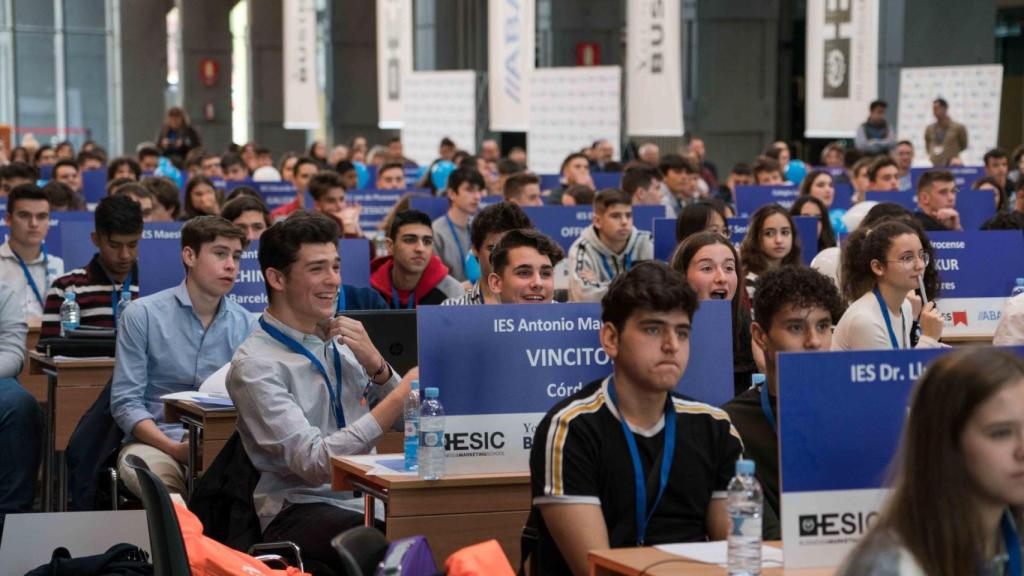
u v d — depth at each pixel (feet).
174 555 13.11
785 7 100.17
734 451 13.76
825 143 101.14
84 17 119.14
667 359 13.08
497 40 71.05
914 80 71.05
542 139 70.18
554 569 13.64
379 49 82.84
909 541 8.51
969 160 69.62
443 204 44.27
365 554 11.15
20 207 31.04
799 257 28.07
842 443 11.90
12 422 23.25
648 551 12.57
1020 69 99.14
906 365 12.00
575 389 16.58
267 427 17.75
